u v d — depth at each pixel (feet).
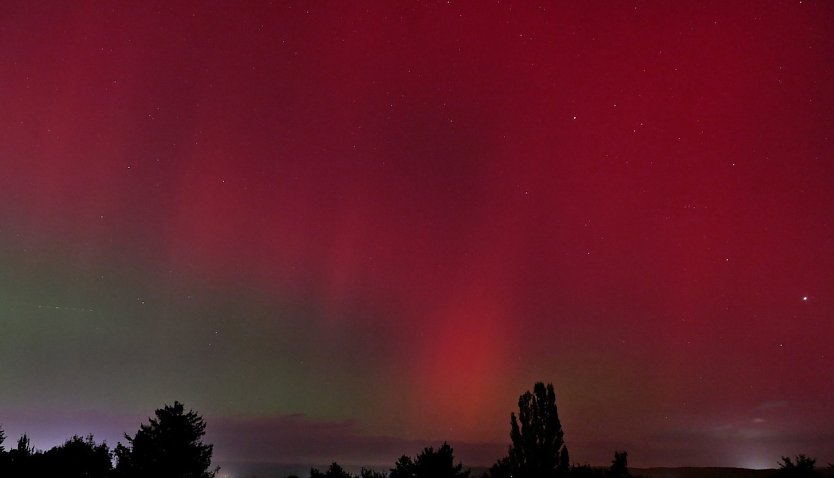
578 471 52.06
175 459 45.06
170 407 47.37
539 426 51.24
